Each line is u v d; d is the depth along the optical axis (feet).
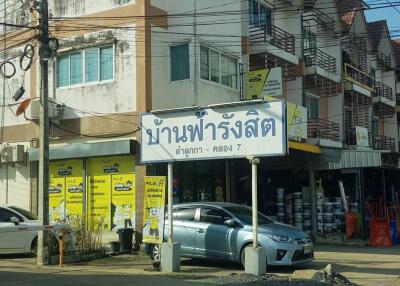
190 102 59.82
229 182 70.54
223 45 66.90
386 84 127.54
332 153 69.82
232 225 43.11
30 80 67.51
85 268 43.47
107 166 60.13
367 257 52.90
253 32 73.87
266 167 75.77
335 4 98.78
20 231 47.62
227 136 39.63
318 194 72.59
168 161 42.01
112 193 59.36
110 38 60.54
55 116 62.85
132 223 57.31
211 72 64.49
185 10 61.52
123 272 40.91
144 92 57.41
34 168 66.44
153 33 59.26
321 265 46.80
